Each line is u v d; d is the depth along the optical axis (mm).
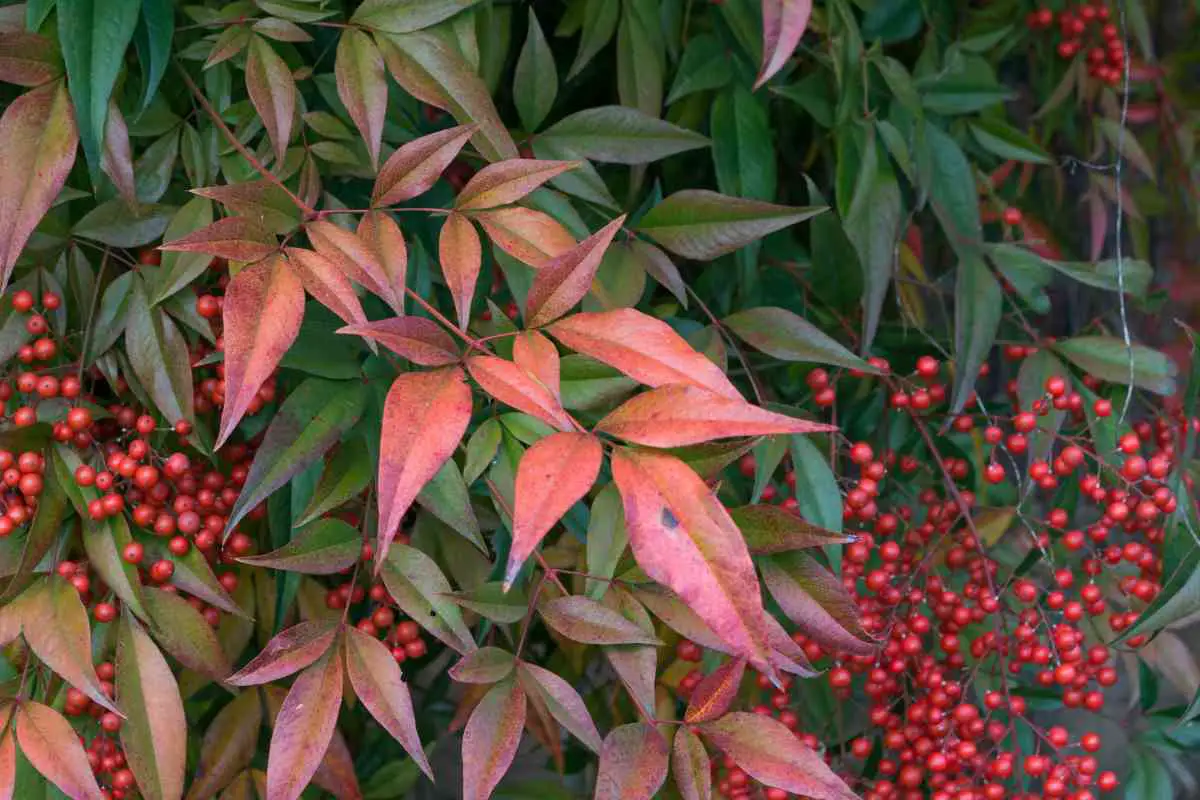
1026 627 912
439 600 779
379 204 750
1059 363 921
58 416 807
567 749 1057
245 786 861
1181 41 1229
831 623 791
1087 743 912
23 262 815
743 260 922
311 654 751
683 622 771
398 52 791
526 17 947
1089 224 1246
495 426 776
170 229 805
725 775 890
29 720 764
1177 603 836
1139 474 885
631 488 672
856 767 1010
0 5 817
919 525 1029
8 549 787
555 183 858
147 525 799
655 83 901
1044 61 1132
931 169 936
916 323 944
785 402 952
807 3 748
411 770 951
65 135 750
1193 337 875
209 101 824
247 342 695
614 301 838
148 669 781
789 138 995
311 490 813
